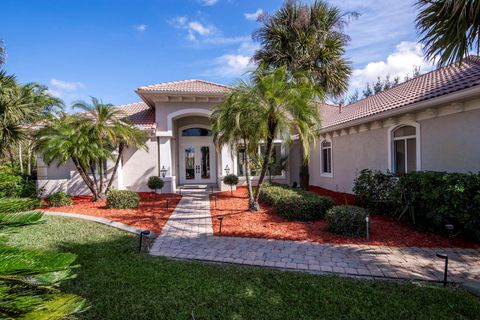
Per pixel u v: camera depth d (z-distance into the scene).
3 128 12.47
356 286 4.62
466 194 6.65
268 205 11.65
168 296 4.30
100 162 13.92
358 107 16.61
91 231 8.25
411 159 10.68
